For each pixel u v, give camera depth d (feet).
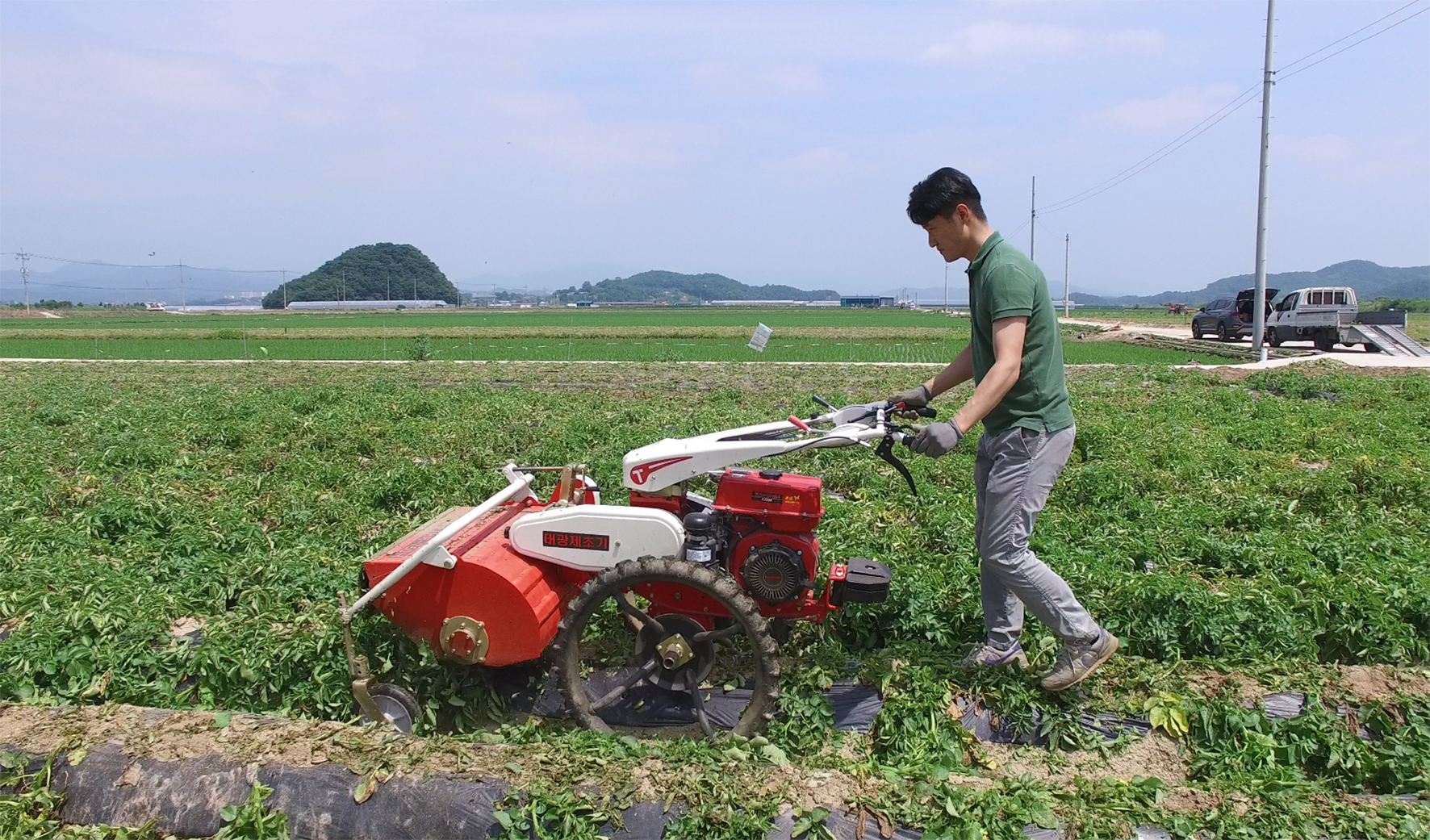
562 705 16.96
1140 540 26.11
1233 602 19.89
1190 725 15.81
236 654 17.33
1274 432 47.80
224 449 43.16
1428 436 48.08
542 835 12.12
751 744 14.67
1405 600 20.39
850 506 29.60
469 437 44.86
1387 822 12.22
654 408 58.90
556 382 84.07
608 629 19.08
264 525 30.53
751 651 18.02
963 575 21.43
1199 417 56.34
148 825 12.64
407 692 16.24
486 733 15.20
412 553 16.19
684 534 16.21
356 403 58.49
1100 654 16.17
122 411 54.34
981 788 13.23
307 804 12.76
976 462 17.44
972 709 16.58
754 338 19.54
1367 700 16.14
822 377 90.84
